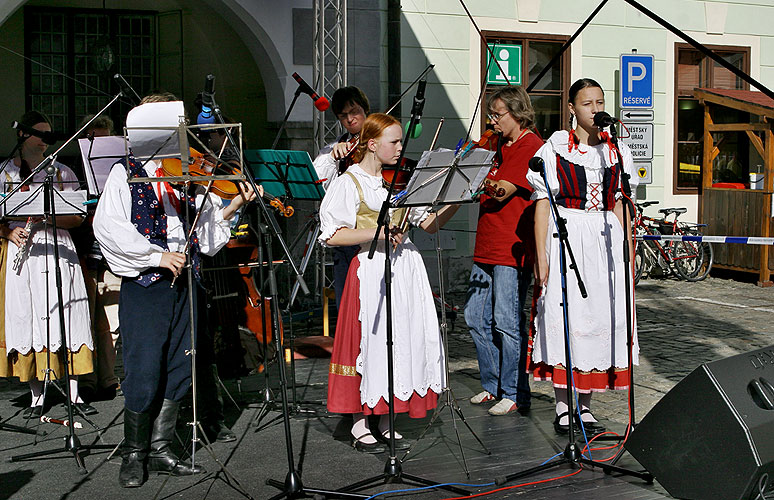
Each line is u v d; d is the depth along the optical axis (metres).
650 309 8.60
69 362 4.80
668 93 10.85
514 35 9.93
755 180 10.45
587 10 10.30
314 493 3.52
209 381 4.23
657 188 10.92
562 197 4.14
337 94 4.97
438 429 4.44
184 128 3.27
